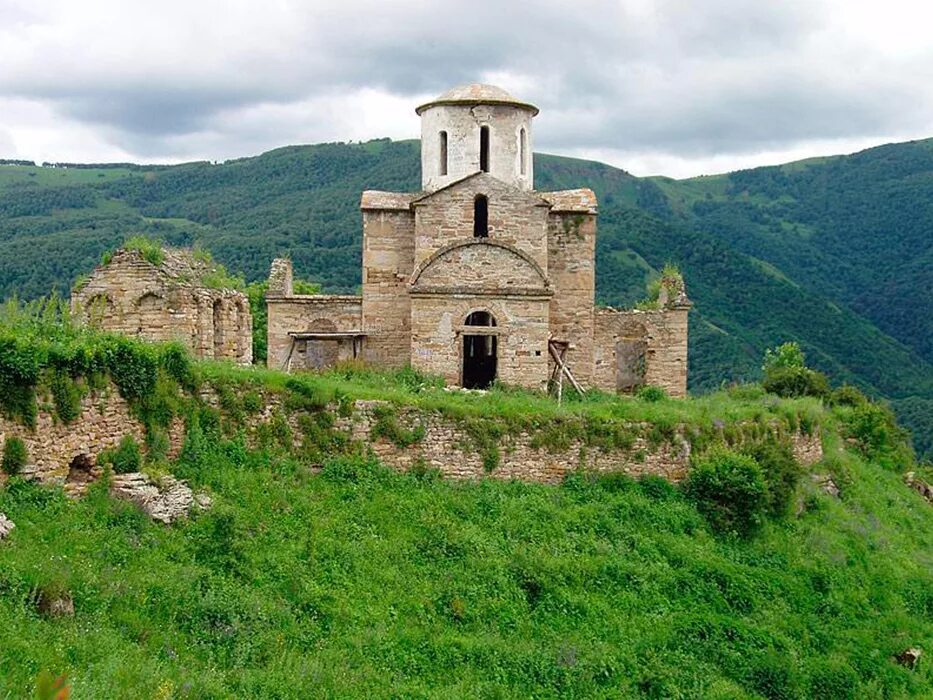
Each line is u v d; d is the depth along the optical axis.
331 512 18.64
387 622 15.98
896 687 19.61
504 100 32.84
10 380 15.27
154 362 18.11
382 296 32.44
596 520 21.22
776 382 40.94
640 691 16.66
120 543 14.97
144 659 12.43
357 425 21.08
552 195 33.41
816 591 21.83
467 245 30.02
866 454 34.56
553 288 30.91
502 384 29.78
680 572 20.27
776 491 23.83
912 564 25.36
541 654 16.38
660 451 23.72
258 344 46.22
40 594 12.73
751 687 17.84
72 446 16.19
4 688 10.55
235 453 19.17
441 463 21.64
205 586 14.88
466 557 18.39
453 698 14.41
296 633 14.80
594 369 35.78
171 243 84.00
